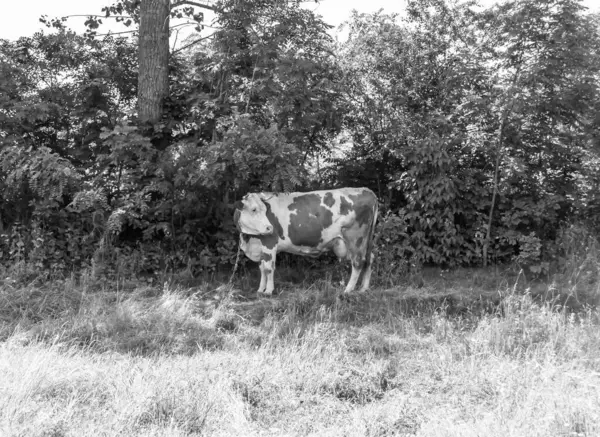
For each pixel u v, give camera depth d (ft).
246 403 18.63
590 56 33.53
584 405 17.80
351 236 31.48
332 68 36.96
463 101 36.14
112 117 36.42
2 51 35.83
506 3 34.58
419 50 37.93
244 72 35.91
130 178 33.09
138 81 36.73
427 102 37.65
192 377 20.02
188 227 33.58
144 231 33.04
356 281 31.55
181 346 24.40
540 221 34.65
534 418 17.34
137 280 31.50
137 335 25.05
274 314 28.17
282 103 33.76
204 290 30.99
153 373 20.49
